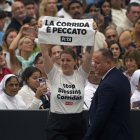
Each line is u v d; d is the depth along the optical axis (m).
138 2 31.77
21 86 22.72
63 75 20.31
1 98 21.78
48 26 20.48
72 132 20.20
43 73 23.80
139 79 22.39
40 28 20.48
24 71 22.61
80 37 20.48
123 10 30.36
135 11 29.31
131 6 29.38
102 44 26.83
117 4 30.19
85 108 22.36
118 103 18.64
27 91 22.39
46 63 20.34
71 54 20.25
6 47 26.38
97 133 18.64
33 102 21.75
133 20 29.36
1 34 27.44
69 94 20.16
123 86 18.72
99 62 18.88
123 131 18.73
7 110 21.14
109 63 18.86
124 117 18.75
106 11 30.03
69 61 20.20
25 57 25.41
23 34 26.16
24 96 22.31
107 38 27.28
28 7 29.06
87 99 22.47
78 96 20.20
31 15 29.09
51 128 20.14
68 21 20.55
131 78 23.44
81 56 25.23
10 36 26.30
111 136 18.64
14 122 21.14
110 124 18.66
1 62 23.86
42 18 20.59
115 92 18.53
